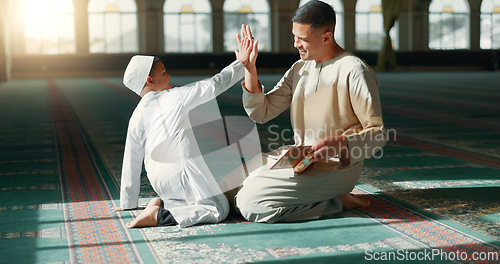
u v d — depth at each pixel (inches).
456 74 868.6
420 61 1010.1
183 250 96.5
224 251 95.6
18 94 551.2
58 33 920.9
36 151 214.4
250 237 103.0
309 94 116.3
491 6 1010.7
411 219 113.0
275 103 122.8
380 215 116.2
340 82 112.4
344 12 978.7
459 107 362.3
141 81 118.0
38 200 134.6
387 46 964.0
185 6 949.8
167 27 949.2
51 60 919.7
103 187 148.9
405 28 1005.2
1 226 112.3
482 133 241.8
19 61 908.0
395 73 909.8
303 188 111.3
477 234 102.7
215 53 964.6
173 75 948.0
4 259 93.0
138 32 940.6
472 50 1015.6
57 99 483.5
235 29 967.6
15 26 901.2
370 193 136.1
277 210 110.5
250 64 115.6
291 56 981.8
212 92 116.3
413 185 143.9
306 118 118.0
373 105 109.7
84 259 92.8
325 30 111.4
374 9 989.2
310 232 105.3
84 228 110.4
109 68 937.5
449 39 1013.2
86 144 231.3
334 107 114.5
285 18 972.6
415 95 467.2
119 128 283.9
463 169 163.8
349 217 115.1
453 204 124.0
